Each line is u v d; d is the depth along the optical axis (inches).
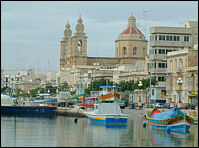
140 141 2925.7
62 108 5442.9
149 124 3853.3
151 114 3636.8
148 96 6318.9
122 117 3848.4
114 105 3981.3
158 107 4817.9
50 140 2984.7
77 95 6318.9
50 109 5482.3
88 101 5797.2
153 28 6072.8
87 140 2982.3
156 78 6072.8
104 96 4788.4
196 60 5191.9
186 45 6087.6
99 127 3688.5
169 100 5551.2
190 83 5064.0
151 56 6102.4
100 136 3157.0
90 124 3954.2
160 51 6063.0
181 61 5349.4
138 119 4311.0
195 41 6122.1
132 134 3235.7
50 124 4092.0
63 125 3959.2
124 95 6815.9
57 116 5305.1
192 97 5036.9
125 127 3661.4
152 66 6087.6
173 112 3339.1
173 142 2883.9
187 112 3905.0
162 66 6067.9
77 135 3228.3
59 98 6619.1
